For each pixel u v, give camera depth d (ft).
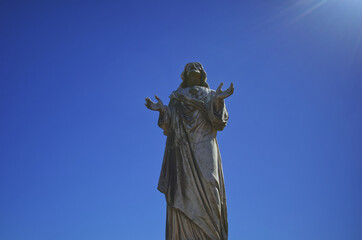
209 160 104.58
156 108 108.17
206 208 101.24
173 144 106.93
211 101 108.27
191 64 115.14
